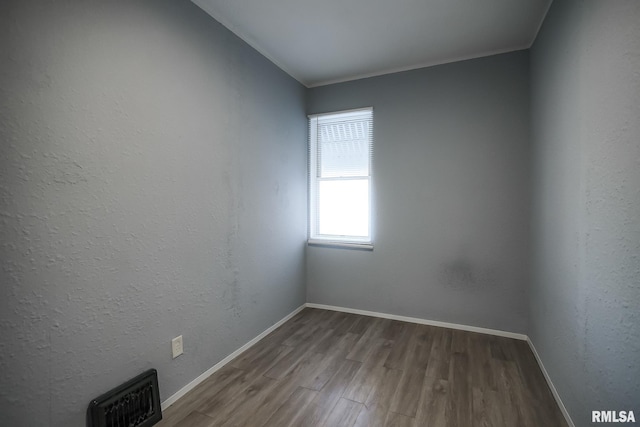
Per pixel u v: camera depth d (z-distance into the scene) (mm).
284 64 3047
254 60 2648
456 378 2146
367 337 2811
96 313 1486
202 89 2104
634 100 1104
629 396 1131
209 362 2197
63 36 1338
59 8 1323
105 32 1504
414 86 3104
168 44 1847
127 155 1615
